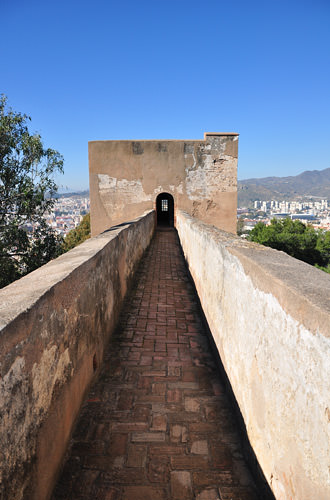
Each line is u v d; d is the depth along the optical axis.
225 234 3.97
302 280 1.62
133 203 14.54
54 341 1.92
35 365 1.61
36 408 1.62
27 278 2.16
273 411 1.68
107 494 1.89
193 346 3.79
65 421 2.13
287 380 1.50
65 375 2.14
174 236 13.14
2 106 8.99
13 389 1.35
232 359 2.62
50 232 10.30
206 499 1.87
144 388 2.94
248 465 2.11
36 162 9.38
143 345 3.79
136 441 2.30
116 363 3.38
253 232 29.16
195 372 3.22
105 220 14.63
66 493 1.89
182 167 14.39
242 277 2.30
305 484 1.30
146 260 8.33
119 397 2.80
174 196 14.54
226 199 14.69
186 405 2.71
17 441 1.39
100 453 2.18
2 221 9.23
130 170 14.34
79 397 2.53
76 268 2.44
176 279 6.61
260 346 1.89
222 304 3.05
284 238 24.45
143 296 5.54
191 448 2.25
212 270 3.67
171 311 4.88
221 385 3.00
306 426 1.30
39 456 1.65
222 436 2.37
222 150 14.43
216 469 2.08
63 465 2.07
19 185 9.28
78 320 2.47
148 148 14.25
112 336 4.02
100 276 3.32
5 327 1.28
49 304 1.84
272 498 1.68
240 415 2.35
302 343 1.35
